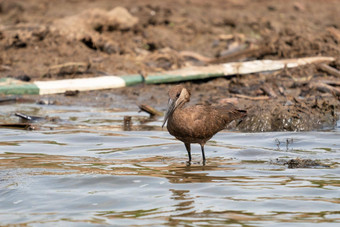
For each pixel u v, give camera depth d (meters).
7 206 8.19
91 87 18.86
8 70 20.11
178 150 11.88
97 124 14.51
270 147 12.04
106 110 16.50
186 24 27.94
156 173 9.90
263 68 20.25
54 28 23.64
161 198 8.47
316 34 24.00
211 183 9.25
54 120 14.95
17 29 23.73
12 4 30.95
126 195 8.62
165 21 28.22
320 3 35.31
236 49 23.97
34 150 11.67
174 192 8.76
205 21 28.69
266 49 22.14
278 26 28.16
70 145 12.17
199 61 22.42
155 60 22.17
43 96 18.22
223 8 32.81
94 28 24.84
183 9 31.19
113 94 18.56
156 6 31.47
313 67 20.11
